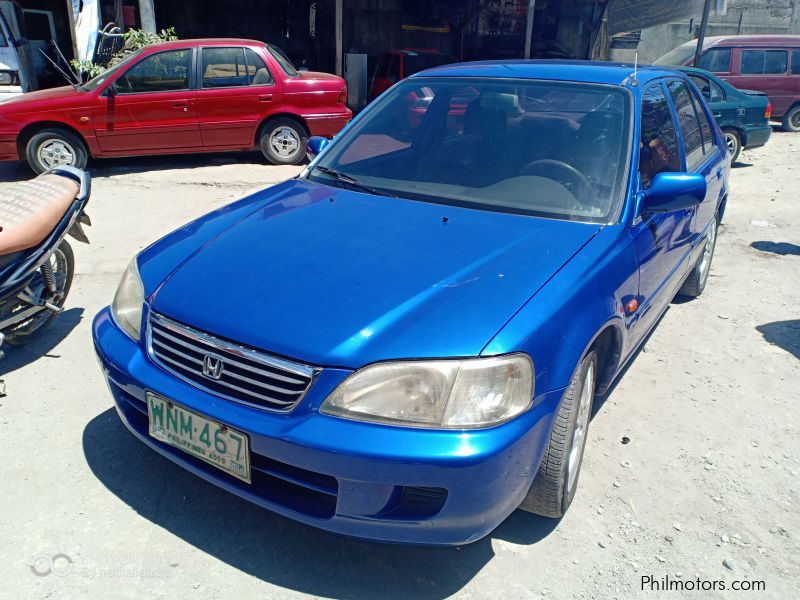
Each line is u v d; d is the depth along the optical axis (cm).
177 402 237
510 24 1914
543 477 256
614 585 248
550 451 251
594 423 352
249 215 309
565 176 316
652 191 314
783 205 819
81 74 1050
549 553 262
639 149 326
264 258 264
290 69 929
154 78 842
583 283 257
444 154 344
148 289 265
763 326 478
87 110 812
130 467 299
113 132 831
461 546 251
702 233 456
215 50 864
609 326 278
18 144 812
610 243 286
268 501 234
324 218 297
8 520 265
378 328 223
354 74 1623
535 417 226
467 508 219
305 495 236
